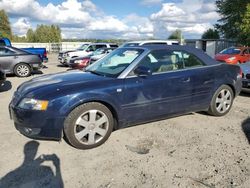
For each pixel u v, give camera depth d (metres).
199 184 2.83
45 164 3.27
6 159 3.38
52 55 33.59
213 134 4.27
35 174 3.04
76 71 4.69
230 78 5.10
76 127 3.58
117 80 3.87
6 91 8.00
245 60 15.12
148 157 3.45
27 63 11.34
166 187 2.78
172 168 3.17
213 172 3.08
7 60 10.93
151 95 4.11
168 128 4.52
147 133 4.28
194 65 4.71
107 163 3.29
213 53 30.83
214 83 4.87
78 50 17.77
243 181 2.89
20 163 3.29
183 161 3.34
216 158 3.43
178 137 4.13
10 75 11.93
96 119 3.72
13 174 3.04
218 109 5.09
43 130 3.46
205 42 31.52
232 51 15.85
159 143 3.90
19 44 38.69
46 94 3.46
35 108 3.41
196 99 4.68
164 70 4.33
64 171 3.10
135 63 4.07
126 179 2.93
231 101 5.31
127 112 3.94
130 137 4.11
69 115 3.52
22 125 3.54
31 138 3.74
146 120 4.22
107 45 17.97
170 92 4.30
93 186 2.80
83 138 3.68
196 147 3.76
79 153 3.56
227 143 3.91
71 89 3.55
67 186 2.80
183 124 4.72
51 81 3.93
